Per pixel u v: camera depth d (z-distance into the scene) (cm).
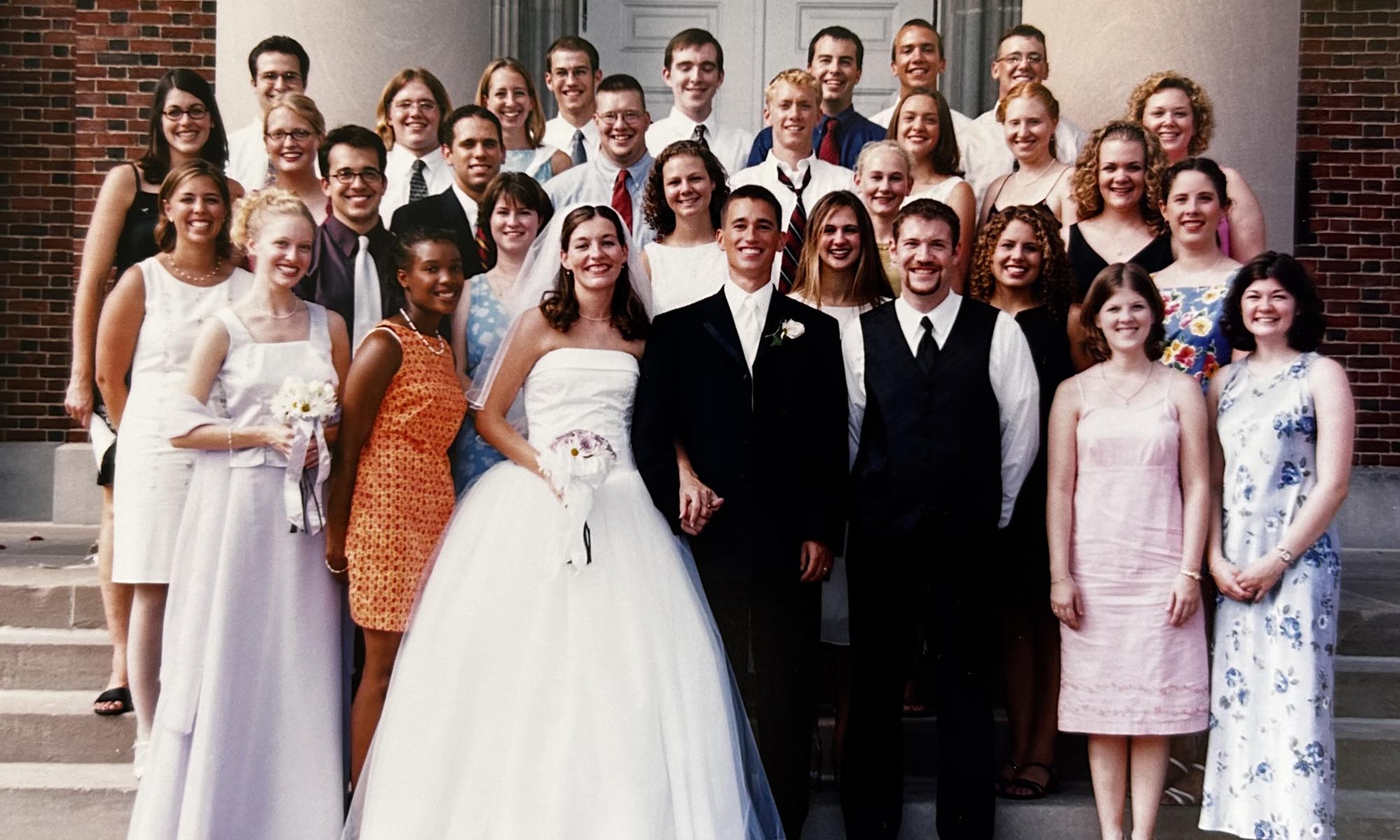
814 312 396
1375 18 789
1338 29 791
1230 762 378
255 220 390
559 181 517
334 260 446
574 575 362
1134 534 379
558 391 389
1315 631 372
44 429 786
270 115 469
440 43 547
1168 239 437
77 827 412
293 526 376
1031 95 486
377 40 539
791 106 500
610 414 390
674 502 383
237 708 371
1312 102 795
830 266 419
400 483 385
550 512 373
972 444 384
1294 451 380
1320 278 797
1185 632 379
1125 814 407
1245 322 392
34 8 779
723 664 375
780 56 744
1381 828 421
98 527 714
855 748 386
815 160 512
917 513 382
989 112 583
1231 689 380
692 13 741
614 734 346
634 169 520
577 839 337
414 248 392
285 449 376
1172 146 478
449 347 408
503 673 355
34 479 774
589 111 572
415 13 543
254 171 520
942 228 389
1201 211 416
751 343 394
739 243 391
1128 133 434
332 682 385
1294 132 552
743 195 392
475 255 474
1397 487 777
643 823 338
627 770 343
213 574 375
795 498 383
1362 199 795
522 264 421
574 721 346
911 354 391
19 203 784
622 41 741
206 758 362
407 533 385
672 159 435
